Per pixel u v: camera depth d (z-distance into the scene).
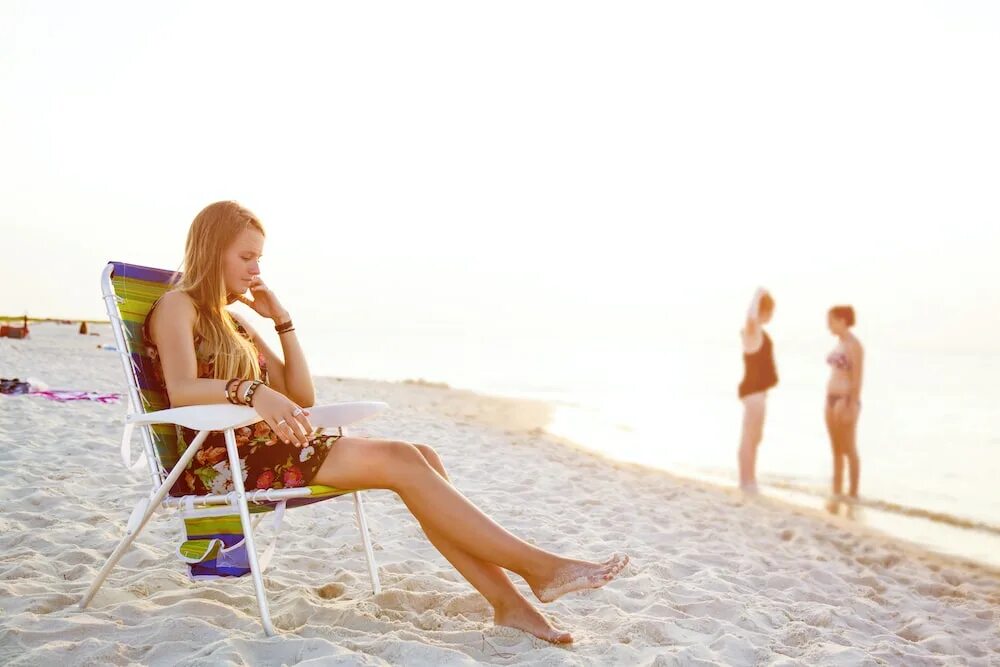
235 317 2.65
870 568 4.52
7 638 2.13
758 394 7.07
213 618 2.42
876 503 6.78
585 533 4.41
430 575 3.09
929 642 3.03
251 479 2.34
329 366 25.84
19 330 22.28
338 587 2.89
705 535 4.75
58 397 8.16
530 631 2.38
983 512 6.54
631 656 2.31
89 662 2.02
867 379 34.50
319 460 2.32
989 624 3.50
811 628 2.88
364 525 2.85
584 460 7.81
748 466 7.06
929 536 5.56
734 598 3.29
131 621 2.37
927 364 53.62
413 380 20.38
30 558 3.02
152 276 2.57
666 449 9.61
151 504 2.31
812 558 4.51
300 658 2.09
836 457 7.20
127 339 2.41
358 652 2.12
